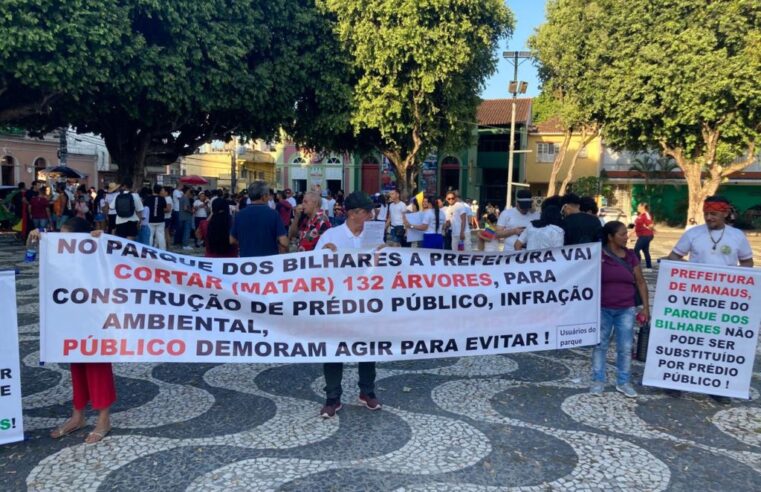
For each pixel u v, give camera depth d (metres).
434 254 4.84
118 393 5.08
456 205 11.46
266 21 17.73
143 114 16.52
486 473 3.72
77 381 4.24
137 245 4.33
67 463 3.78
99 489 3.46
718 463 3.93
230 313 4.50
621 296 5.12
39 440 4.12
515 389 5.33
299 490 3.48
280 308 4.57
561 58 24.14
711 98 19.62
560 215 6.21
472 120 23.42
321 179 42.59
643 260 16.20
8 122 18.02
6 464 3.76
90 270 4.21
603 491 3.53
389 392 5.21
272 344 4.55
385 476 3.66
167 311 4.37
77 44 12.81
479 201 41.75
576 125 26.22
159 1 14.15
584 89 23.72
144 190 13.89
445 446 4.10
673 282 5.16
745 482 3.68
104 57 13.60
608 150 40.53
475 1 19.36
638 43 21.22
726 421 4.67
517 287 5.00
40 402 4.86
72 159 39.81
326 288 4.64
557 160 29.45
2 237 18.92
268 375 5.62
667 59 20.16
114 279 4.25
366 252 4.69
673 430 4.46
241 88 16.56
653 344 5.21
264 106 18.39
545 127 41.69
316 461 3.85
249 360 4.49
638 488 3.58
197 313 4.43
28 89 14.41
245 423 4.46
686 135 21.77
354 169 41.84
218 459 3.86
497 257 4.98
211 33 15.49
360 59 19.28
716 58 19.09
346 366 6.02
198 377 5.54
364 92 19.88
